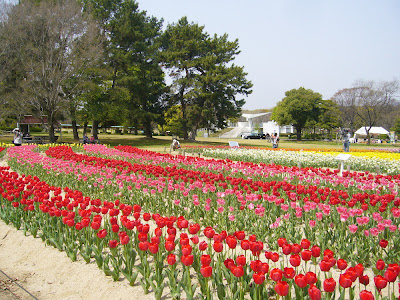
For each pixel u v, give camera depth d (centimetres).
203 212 753
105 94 3812
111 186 989
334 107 6519
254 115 10081
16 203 740
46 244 636
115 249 530
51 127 3519
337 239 580
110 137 5097
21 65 3547
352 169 1688
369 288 469
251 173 1262
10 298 469
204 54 4597
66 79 3478
